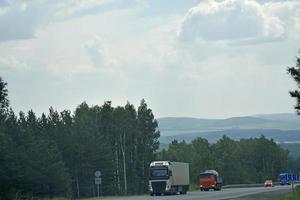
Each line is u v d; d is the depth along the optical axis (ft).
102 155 489.26
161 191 354.13
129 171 552.41
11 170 320.29
